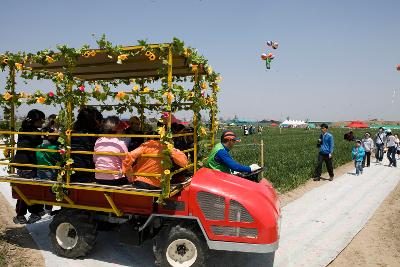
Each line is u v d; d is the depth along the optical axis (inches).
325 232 308.8
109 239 282.4
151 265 234.4
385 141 853.2
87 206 236.8
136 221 233.1
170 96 202.1
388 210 385.4
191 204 212.4
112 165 229.5
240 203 205.6
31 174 257.3
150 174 211.2
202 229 210.4
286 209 388.5
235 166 242.1
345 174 655.1
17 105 254.2
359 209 388.2
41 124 264.8
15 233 289.9
